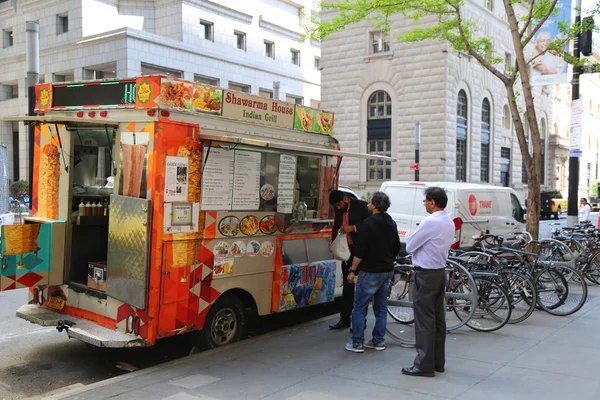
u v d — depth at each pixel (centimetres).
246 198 635
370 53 3241
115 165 582
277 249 679
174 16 3572
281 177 686
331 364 559
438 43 2961
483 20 3231
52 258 636
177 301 564
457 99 3100
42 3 3669
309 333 688
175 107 556
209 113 594
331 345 632
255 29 4122
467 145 3241
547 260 933
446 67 2956
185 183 565
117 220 572
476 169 3325
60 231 643
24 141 3916
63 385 557
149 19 3672
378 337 612
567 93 5188
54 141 667
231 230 618
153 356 650
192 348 627
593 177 6366
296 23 4528
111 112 585
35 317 621
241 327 660
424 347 514
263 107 663
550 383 495
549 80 1292
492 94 3494
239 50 3981
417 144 2347
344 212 694
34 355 650
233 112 624
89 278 622
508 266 781
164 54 3381
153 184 541
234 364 560
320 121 759
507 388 482
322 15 3372
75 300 633
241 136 630
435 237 509
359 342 600
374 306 617
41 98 671
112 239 578
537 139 1125
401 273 704
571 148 1471
